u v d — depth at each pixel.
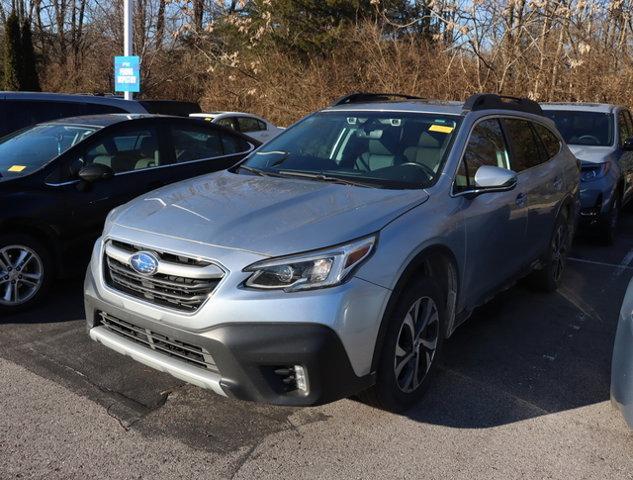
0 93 8.09
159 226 3.35
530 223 4.99
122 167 5.80
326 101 18.47
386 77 16.64
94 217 5.39
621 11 13.34
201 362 3.09
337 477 2.96
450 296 3.92
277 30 23.17
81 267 5.38
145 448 3.16
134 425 3.37
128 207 3.77
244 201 3.57
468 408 3.64
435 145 4.18
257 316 2.92
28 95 8.23
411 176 3.98
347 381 3.06
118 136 5.83
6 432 3.27
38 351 4.26
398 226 3.36
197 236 3.19
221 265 3.01
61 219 5.14
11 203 4.85
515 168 4.85
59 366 4.04
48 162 5.28
